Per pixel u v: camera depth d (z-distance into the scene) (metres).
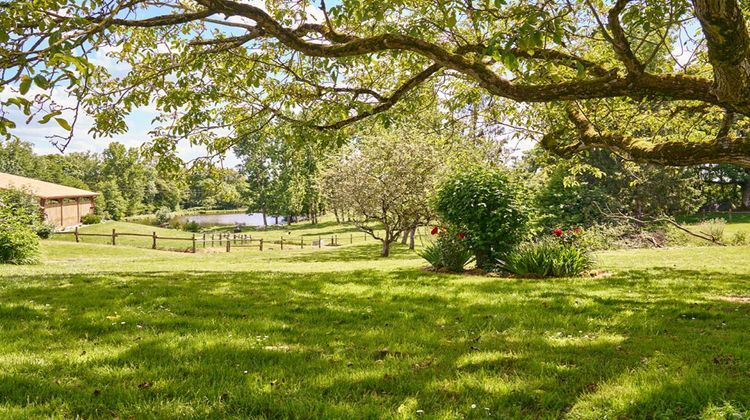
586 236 12.34
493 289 8.71
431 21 6.05
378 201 23.42
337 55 5.11
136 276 10.52
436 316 6.43
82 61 2.09
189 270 13.39
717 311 6.65
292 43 5.16
